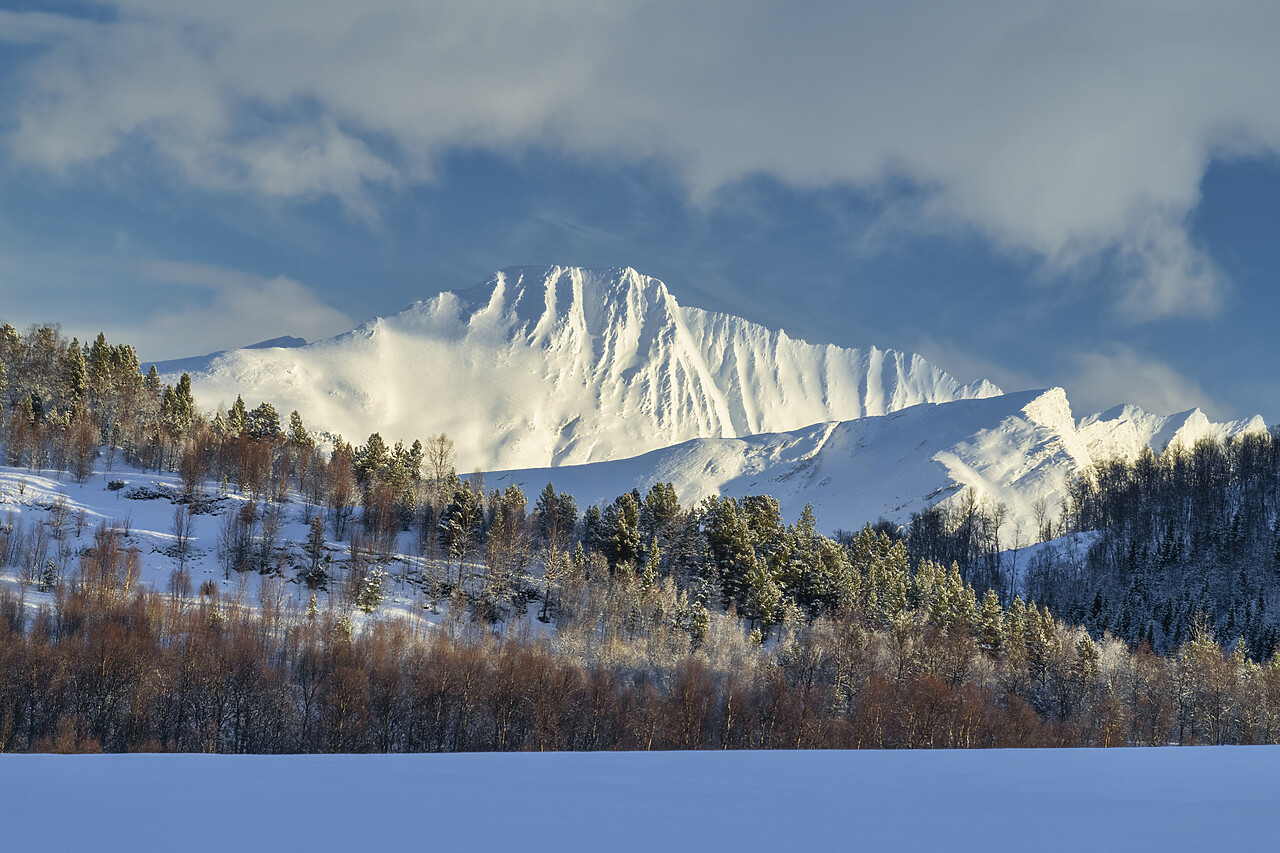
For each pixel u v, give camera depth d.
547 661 83.44
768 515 146.88
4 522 121.88
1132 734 90.62
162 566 118.06
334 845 10.47
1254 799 13.22
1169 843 10.77
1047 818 11.95
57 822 11.35
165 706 72.56
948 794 13.51
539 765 16.14
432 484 177.00
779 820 11.80
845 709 85.88
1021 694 96.62
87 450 152.00
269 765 15.74
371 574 117.44
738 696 79.12
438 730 75.31
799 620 121.00
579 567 126.81
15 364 187.88
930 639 100.62
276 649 87.62
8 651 70.12
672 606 111.25
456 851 10.32
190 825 11.29
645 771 15.55
